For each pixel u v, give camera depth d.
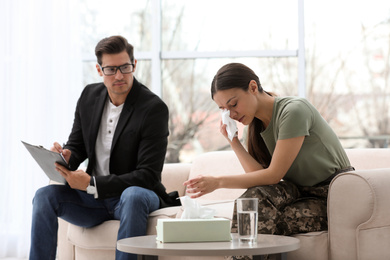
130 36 5.77
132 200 3.05
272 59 5.50
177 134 5.64
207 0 5.63
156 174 3.37
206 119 5.61
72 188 3.31
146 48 5.75
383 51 5.68
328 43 5.71
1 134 5.26
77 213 3.30
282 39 5.52
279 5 5.52
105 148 3.49
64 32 5.34
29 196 5.19
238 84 2.76
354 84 5.72
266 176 2.71
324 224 2.74
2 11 5.33
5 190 5.20
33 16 5.34
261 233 2.59
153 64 5.59
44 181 5.21
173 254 2.02
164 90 5.65
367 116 5.73
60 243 3.91
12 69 5.30
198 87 5.61
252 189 2.64
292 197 2.76
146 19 5.75
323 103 5.75
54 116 5.29
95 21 5.75
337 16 5.69
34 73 5.30
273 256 2.61
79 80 5.36
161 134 3.41
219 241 2.25
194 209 2.41
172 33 5.68
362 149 3.73
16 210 5.20
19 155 5.23
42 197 3.22
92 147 3.50
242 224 2.18
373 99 5.71
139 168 3.35
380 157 3.62
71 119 5.29
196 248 2.02
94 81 5.70
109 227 3.30
